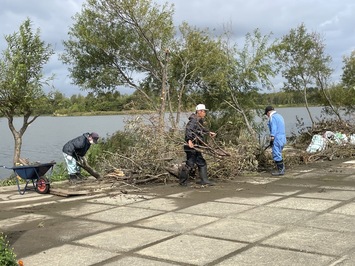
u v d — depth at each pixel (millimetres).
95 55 18672
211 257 5145
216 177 10656
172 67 17984
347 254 5051
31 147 22094
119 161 10914
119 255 5367
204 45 17734
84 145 10812
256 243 5582
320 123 17562
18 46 14656
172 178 10562
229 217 6930
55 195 9562
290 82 21375
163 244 5699
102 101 19156
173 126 11484
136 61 18297
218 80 17328
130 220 7027
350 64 22500
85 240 6043
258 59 17688
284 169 11375
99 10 17500
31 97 14477
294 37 20875
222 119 18219
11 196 9656
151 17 16469
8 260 4465
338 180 9992
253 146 11766
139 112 12203
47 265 5117
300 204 7629
